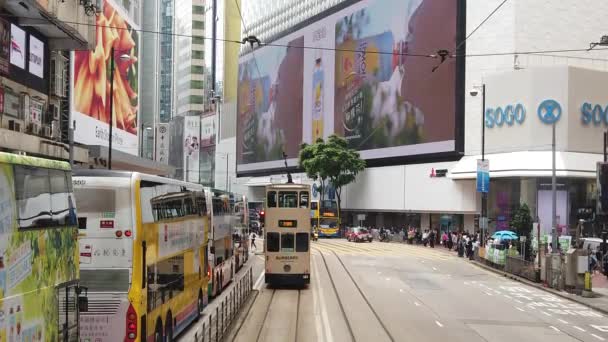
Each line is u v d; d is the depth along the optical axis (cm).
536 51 5197
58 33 2614
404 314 2094
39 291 788
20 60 2422
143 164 4519
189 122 11262
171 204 1465
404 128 6219
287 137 8775
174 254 1477
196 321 1842
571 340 1731
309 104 8181
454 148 5531
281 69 8988
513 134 4997
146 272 1195
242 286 2231
